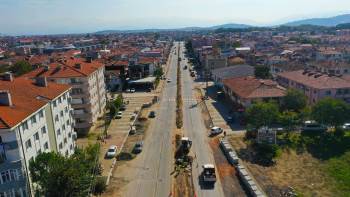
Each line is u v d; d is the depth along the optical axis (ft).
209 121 300.81
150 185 184.24
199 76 548.72
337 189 180.34
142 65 510.58
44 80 197.77
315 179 190.90
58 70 277.85
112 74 461.78
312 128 261.44
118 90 453.58
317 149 230.48
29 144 153.79
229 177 191.31
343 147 231.50
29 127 153.89
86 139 261.65
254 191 168.35
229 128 277.44
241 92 317.63
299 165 208.33
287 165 207.92
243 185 181.57
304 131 259.19
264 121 247.29
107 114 328.29
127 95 424.05
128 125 296.10
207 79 510.58
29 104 160.97
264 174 194.18
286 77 374.43
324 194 175.01
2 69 428.15
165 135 267.18
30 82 196.65
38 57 528.63
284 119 251.39
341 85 306.76
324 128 261.03
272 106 251.39
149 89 449.89
